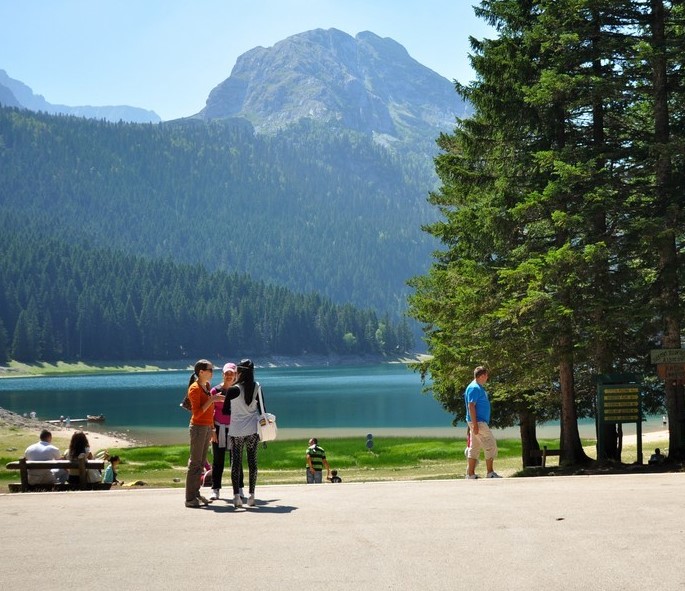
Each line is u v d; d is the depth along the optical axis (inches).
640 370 1025.5
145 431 2743.6
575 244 920.3
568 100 925.2
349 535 380.5
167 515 452.4
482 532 379.6
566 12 888.3
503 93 964.0
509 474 1059.3
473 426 671.8
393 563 323.6
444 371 1044.5
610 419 888.9
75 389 5570.9
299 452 1760.6
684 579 292.2
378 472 1421.0
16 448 1988.2
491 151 1015.6
